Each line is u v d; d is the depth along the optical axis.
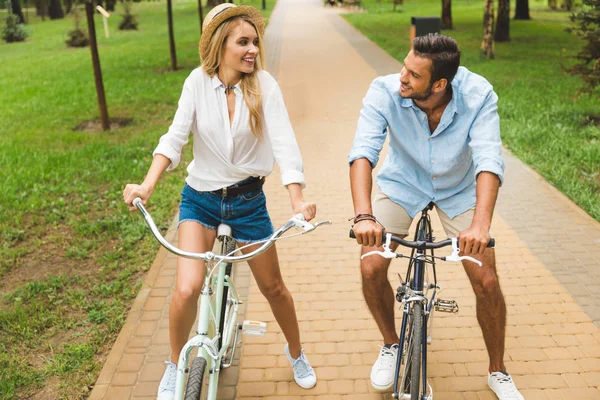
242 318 4.12
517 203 6.01
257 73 2.82
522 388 3.43
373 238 2.57
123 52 19.94
